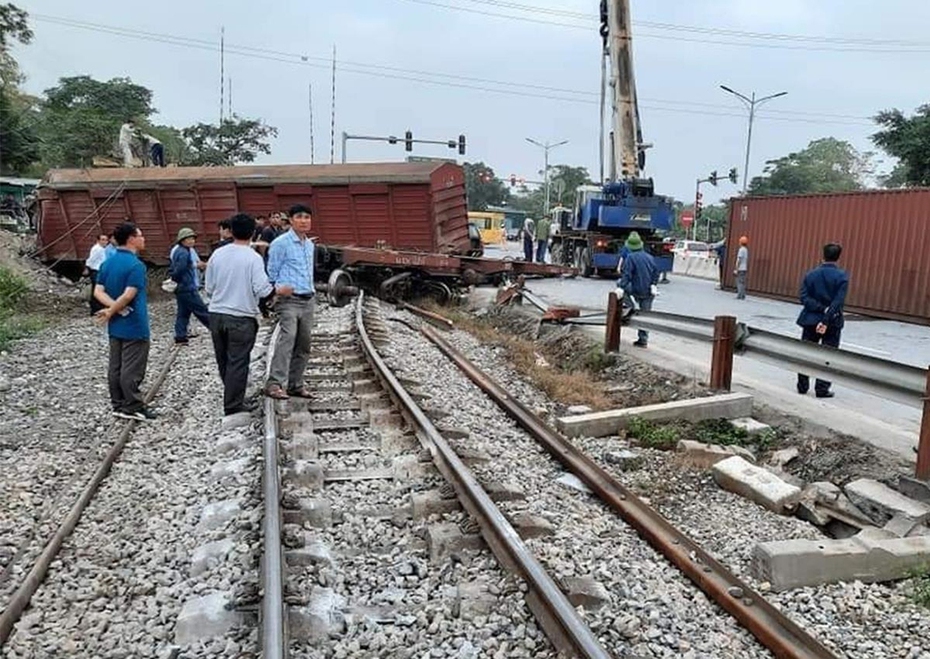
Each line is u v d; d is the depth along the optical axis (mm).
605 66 26375
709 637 4066
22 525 5488
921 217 18422
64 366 11508
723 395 8633
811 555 4801
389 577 4551
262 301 8617
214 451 6977
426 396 8742
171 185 22406
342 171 21578
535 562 4234
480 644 3832
